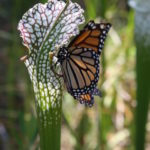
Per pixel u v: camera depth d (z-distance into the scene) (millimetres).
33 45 642
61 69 653
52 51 639
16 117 1166
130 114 1178
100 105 966
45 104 655
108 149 999
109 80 1163
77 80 673
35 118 861
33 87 654
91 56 666
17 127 1148
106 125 1037
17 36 1048
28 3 999
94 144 1054
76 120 1132
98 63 665
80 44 665
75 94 678
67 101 1156
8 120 1181
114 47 1278
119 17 1464
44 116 658
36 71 646
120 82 1228
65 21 635
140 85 841
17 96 1274
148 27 821
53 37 636
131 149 1043
